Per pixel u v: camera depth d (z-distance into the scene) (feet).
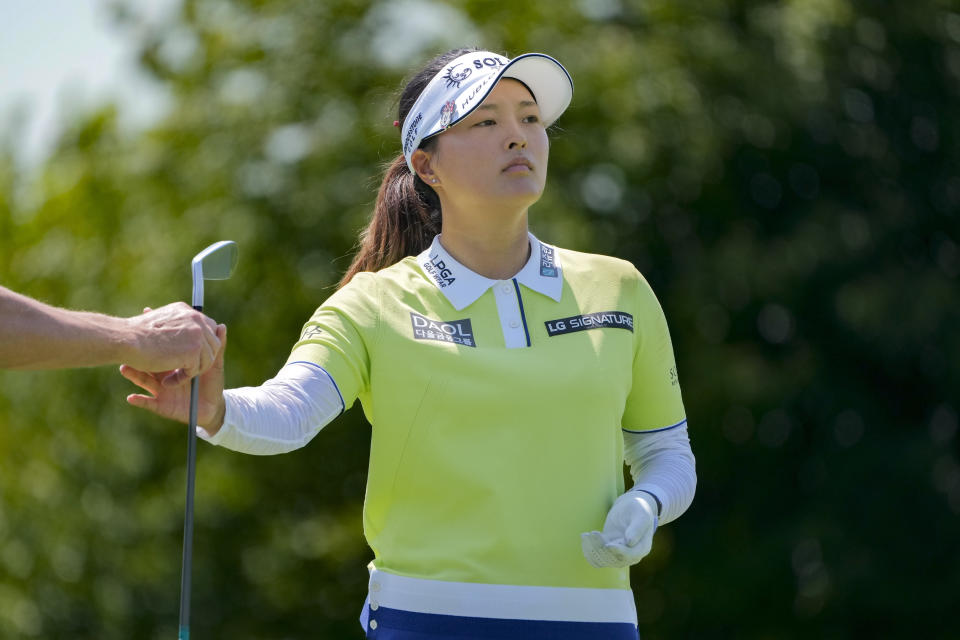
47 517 172.45
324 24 161.38
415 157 39.32
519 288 37.37
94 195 172.76
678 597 163.53
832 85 166.81
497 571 35.06
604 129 156.76
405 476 36.01
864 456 165.37
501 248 38.27
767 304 165.07
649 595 164.66
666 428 39.22
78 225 173.88
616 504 35.17
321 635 168.55
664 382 38.99
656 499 36.55
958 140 171.73
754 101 164.35
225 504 163.63
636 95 157.58
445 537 35.58
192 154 164.25
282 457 161.99
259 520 165.37
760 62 165.37
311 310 153.38
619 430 37.29
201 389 34.45
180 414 34.99
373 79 158.61
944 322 161.58
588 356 36.52
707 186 164.66
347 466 163.43
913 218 170.40
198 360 34.09
